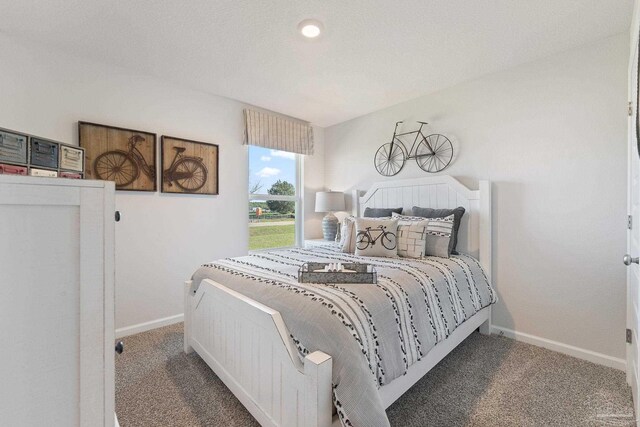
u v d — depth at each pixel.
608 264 2.00
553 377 1.85
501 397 1.65
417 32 1.97
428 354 1.65
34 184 0.54
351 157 3.76
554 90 2.22
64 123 2.20
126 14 1.79
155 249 2.67
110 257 0.63
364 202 3.46
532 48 2.15
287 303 1.36
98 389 0.62
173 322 2.76
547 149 2.25
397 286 1.57
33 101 2.09
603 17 1.80
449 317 1.79
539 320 2.29
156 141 2.65
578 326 2.12
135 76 2.53
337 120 3.82
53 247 0.56
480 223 2.51
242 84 2.79
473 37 2.02
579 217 2.12
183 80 2.71
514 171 2.41
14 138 0.66
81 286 0.59
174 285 2.78
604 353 2.01
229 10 1.75
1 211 0.52
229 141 3.16
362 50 2.19
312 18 1.83
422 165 3.02
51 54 2.15
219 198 3.09
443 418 1.49
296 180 3.94
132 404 1.61
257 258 2.28
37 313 0.55
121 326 2.48
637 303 1.51
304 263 2.00
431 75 2.58
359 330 1.21
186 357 2.12
